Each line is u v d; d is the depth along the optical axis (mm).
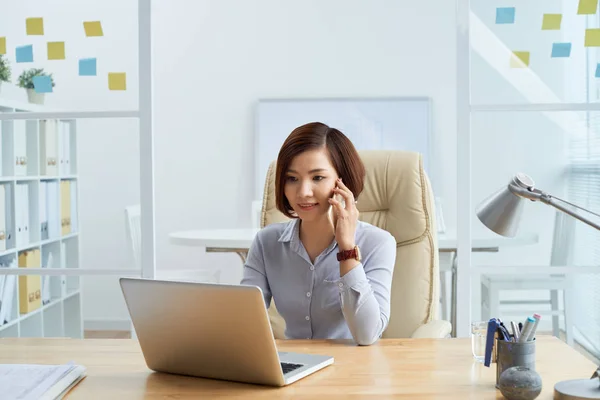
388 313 1796
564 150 2486
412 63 5477
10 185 2656
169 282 1320
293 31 5531
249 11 5547
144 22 2541
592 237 2488
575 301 2494
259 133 5531
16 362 1525
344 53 5508
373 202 2297
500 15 2486
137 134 2588
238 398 1256
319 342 1688
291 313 1940
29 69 2598
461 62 2496
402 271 2234
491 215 1419
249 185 5590
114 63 2561
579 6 2475
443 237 3652
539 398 1230
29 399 1205
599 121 2473
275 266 1956
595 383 1238
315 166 1763
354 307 1653
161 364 1431
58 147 2650
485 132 2500
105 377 1412
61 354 1595
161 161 5625
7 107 2629
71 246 2641
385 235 1923
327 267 1892
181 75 5594
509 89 2484
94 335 2627
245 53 5562
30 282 2670
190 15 5574
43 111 2607
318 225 1880
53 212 2666
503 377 1221
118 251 2627
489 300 2508
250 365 1321
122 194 2623
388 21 5488
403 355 1545
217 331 1312
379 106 5469
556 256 2488
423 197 2260
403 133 5465
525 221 2486
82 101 2586
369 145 5477
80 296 2646
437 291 2244
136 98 2570
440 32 5461
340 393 1271
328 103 5492
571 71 2480
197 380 1388
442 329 2055
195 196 5617
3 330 2668
